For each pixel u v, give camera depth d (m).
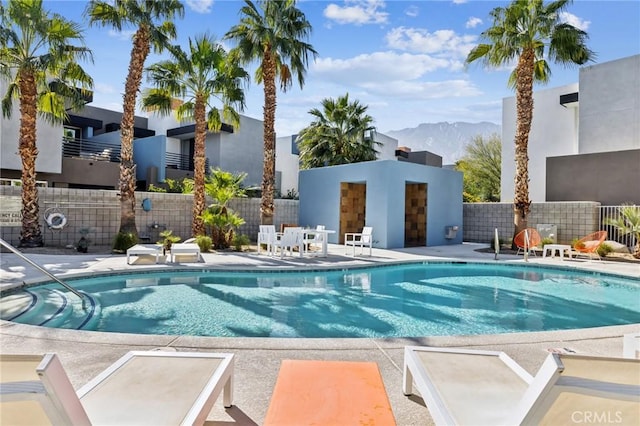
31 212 10.68
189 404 1.77
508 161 20.33
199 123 12.33
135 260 8.73
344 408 2.25
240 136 22.47
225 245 11.87
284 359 3.01
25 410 1.27
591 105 16.12
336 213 14.39
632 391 1.37
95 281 6.98
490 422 1.65
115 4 10.41
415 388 2.58
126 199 10.78
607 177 14.02
